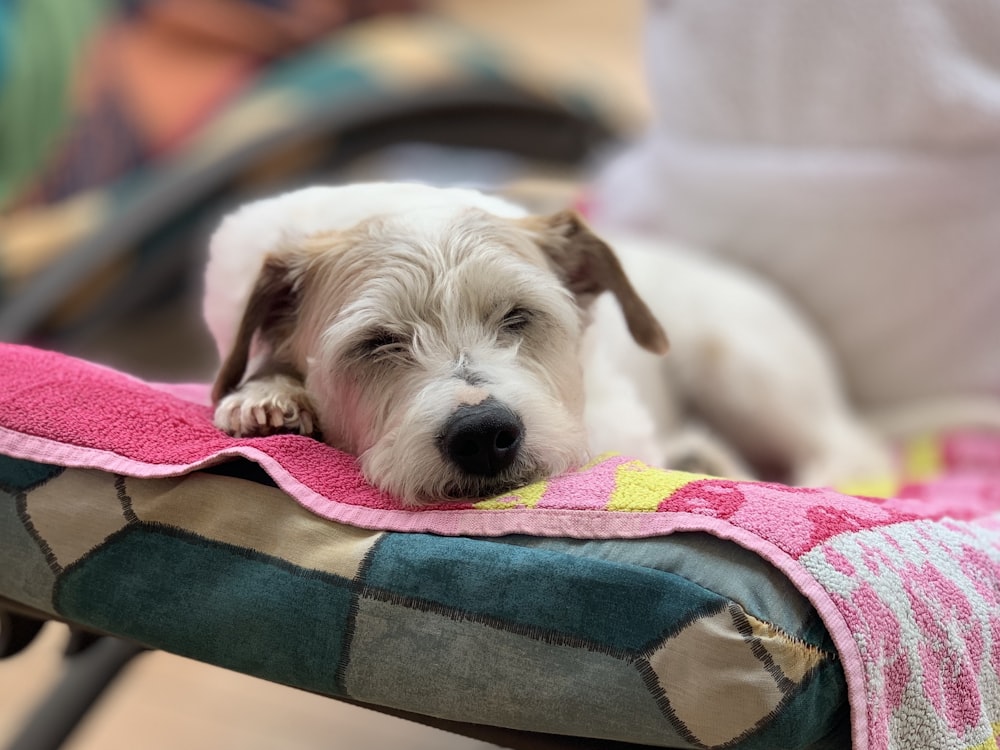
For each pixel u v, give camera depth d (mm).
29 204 3381
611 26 6016
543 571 961
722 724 879
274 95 3602
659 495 1023
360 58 3818
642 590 919
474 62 3889
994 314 2092
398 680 999
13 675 2320
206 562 1077
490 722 980
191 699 2270
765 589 895
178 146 3637
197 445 1156
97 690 1705
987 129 1988
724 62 2240
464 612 974
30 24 3488
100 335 3637
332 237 1376
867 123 2104
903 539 984
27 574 1141
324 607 1021
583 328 1509
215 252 1556
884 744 868
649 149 2514
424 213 1360
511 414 1186
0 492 1146
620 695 913
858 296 2211
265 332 1435
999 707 972
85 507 1118
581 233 1469
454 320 1285
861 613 879
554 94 4012
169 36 3809
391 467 1169
